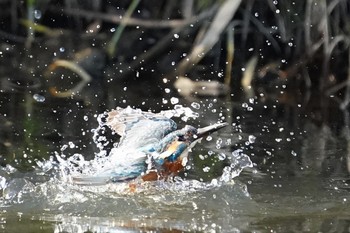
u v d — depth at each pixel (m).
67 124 12.19
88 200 8.96
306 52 15.49
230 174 9.89
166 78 15.82
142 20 16.00
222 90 15.28
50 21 17.06
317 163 10.57
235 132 12.11
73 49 16.42
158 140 9.43
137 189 9.25
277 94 15.16
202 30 15.59
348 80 14.80
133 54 16.38
